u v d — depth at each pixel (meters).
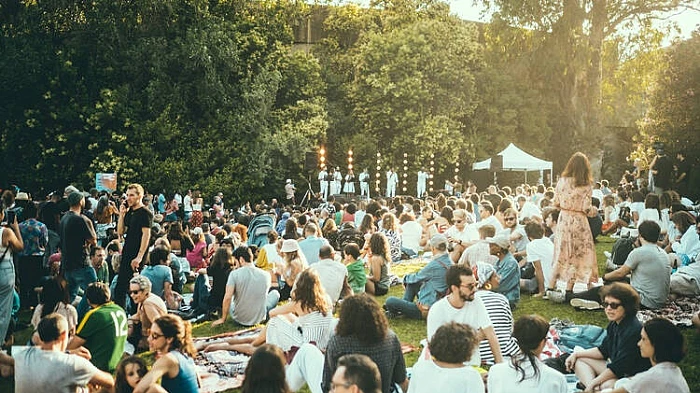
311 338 6.50
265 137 31.33
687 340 7.52
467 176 38.19
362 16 38.78
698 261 9.43
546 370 4.62
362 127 37.09
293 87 34.66
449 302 6.02
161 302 7.67
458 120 37.66
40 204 13.48
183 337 5.19
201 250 12.67
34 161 29.11
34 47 28.80
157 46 28.88
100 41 28.92
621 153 42.19
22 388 5.10
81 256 8.80
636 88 40.78
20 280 10.19
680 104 28.30
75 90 29.09
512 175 38.75
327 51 39.12
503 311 6.69
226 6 32.59
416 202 21.16
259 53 32.47
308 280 6.56
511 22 37.22
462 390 4.40
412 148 35.50
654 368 4.77
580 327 7.28
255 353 4.04
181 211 25.45
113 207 16.03
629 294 5.62
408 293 9.13
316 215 19.00
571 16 36.12
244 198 31.64
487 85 37.78
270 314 6.86
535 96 38.44
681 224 11.45
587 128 37.78
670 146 28.00
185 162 29.42
